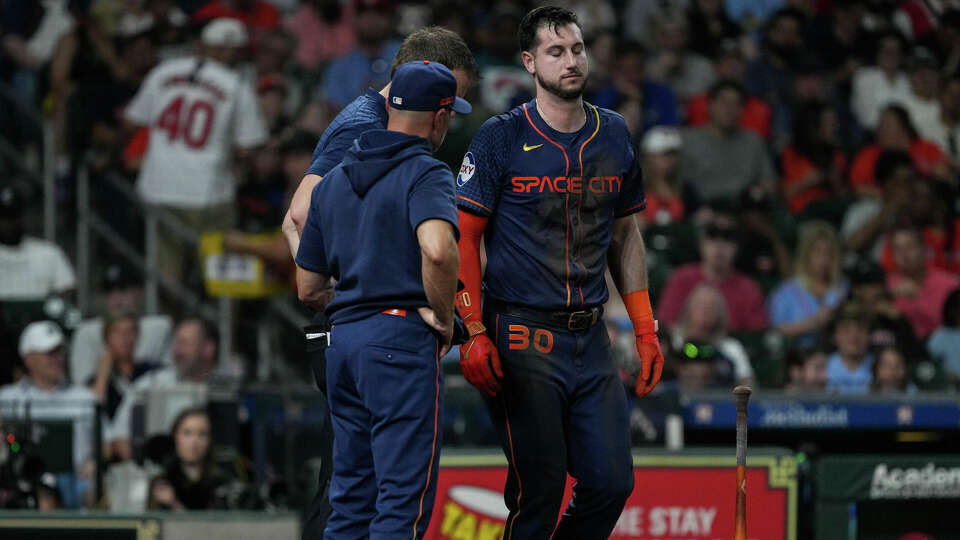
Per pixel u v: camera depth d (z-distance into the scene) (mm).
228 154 39906
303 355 36562
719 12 54938
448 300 14992
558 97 16656
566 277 16812
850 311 34344
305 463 28641
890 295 37844
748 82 51312
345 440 15883
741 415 16750
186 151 39375
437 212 14859
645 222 41188
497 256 17000
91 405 30531
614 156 16969
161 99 39719
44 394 32156
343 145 16766
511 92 45781
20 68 47500
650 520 23703
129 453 31484
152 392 29797
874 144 51688
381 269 15281
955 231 46469
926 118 53188
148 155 39844
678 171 43188
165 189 39406
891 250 42812
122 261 40969
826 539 25672
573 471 17203
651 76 52250
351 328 15453
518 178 16719
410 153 15359
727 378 33031
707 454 23984
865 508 25859
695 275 38281
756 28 56625
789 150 49000
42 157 45125
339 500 16031
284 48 46562
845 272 42062
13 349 34625
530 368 16734
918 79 53344
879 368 33281
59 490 28469
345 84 47656
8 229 38438
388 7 48719
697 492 23875
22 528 23125
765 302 39781
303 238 16141
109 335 33438
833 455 28016
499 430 17156
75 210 42812
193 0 50938
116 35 47094
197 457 27781
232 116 39750
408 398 15219
